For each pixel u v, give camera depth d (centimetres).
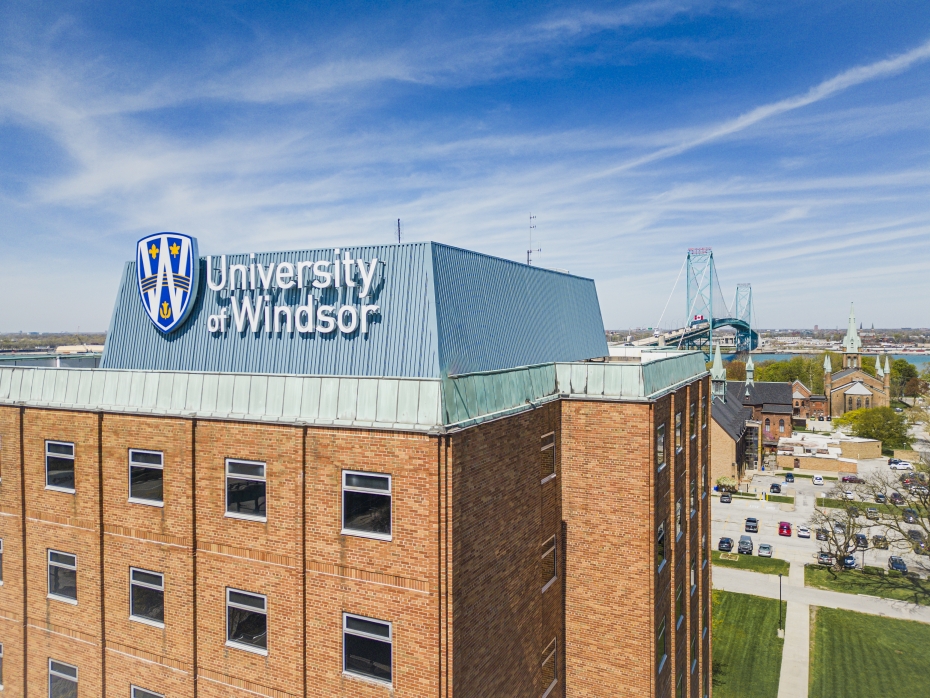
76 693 1928
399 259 2105
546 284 3059
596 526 2017
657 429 2020
